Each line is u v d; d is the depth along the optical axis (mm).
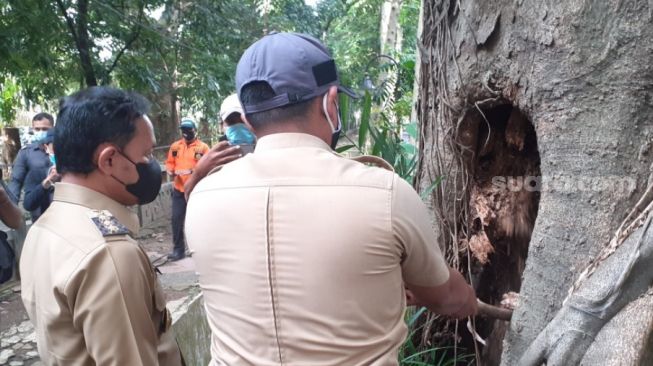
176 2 6750
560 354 1102
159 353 1255
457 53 1730
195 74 7777
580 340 1091
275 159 910
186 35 7457
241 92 950
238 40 7684
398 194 860
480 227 2021
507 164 1963
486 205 1991
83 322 994
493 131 1926
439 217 2053
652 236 1057
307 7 9469
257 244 871
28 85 6621
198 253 960
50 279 1013
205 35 7223
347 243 828
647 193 1169
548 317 1330
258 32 8148
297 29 9031
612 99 1219
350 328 844
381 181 866
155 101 8773
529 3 1374
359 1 12039
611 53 1205
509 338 1448
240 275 888
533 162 1901
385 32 8664
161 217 6766
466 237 2010
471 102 1742
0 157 8102
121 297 1006
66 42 5969
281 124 932
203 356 2393
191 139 4879
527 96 1406
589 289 1119
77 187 1105
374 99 5480
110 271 1004
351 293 840
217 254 923
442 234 2057
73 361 1044
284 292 852
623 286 1071
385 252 844
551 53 1304
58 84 6738
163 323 1263
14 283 3996
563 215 1298
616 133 1218
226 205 915
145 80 6738
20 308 3572
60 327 1032
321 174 880
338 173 880
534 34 1354
